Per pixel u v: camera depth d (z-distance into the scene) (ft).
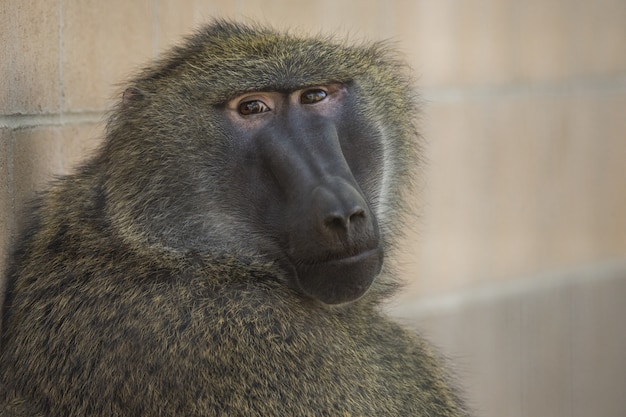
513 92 48.88
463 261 47.01
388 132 26.45
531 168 50.14
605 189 54.54
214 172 23.86
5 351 23.94
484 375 48.29
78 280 23.35
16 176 24.98
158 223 23.72
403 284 27.84
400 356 26.03
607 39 53.98
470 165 46.98
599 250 54.44
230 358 22.11
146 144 24.06
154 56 32.76
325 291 22.85
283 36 26.40
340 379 23.22
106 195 24.30
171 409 21.58
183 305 22.62
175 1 33.68
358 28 41.63
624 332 56.39
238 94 23.70
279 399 22.12
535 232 50.67
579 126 52.65
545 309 51.34
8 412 23.16
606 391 55.16
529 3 49.49
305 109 24.18
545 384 51.60
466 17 46.32
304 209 22.52
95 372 22.15
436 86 45.09
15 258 25.00
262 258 23.85
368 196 25.36
